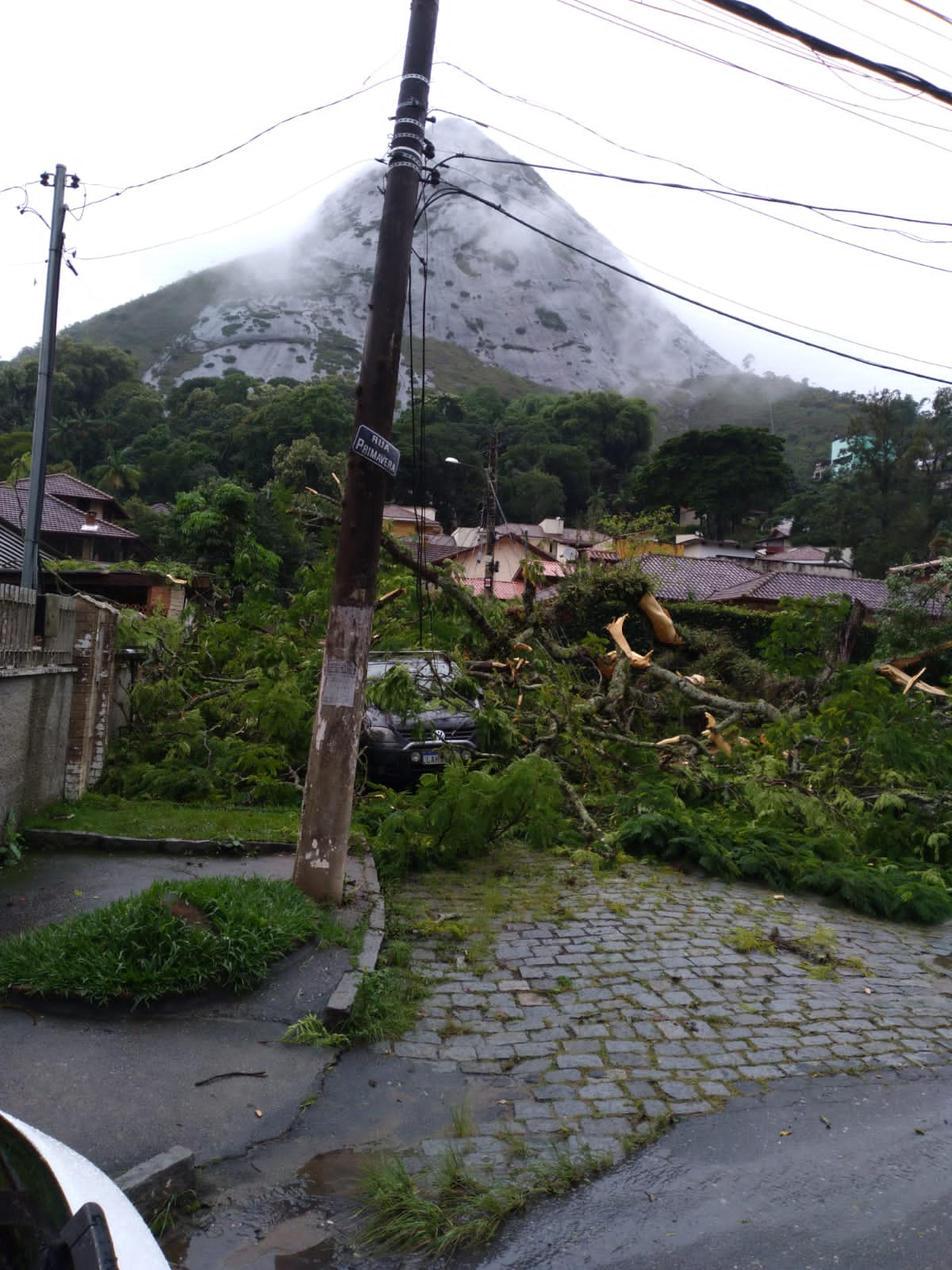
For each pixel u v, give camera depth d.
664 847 8.57
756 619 30.27
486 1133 3.87
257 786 9.29
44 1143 2.29
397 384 6.18
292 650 11.48
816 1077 4.44
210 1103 3.96
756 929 6.71
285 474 68.75
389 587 11.91
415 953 5.97
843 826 9.34
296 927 5.45
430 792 8.34
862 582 39.44
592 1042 4.76
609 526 41.28
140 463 82.75
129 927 4.94
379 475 6.14
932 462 64.88
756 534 77.38
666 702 12.38
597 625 26.41
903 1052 4.75
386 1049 4.62
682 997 5.38
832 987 5.66
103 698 9.05
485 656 11.79
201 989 4.81
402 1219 3.23
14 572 16.80
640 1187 3.51
